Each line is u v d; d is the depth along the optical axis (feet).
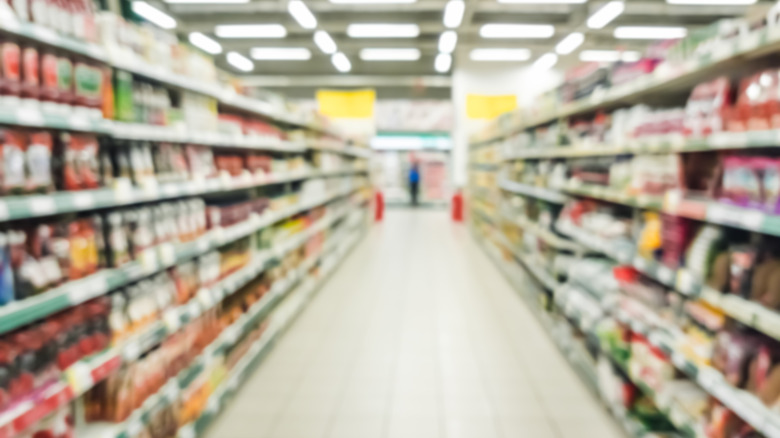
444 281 18.45
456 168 37.50
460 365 10.95
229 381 9.06
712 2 25.16
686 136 6.54
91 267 5.78
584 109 10.82
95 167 5.82
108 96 6.00
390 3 25.95
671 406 6.77
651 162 7.68
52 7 5.02
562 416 8.84
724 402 5.50
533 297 14.51
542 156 14.76
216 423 8.60
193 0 25.22
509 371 10.65
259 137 11.60
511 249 17.62
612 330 8.86
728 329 5.99
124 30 6.38
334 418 8.77
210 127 9.09
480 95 36.78
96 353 5.73
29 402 4.64
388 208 48.85
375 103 43.93
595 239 9.73
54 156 5.40
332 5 26.48
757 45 4.92
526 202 15.99
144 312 6.64
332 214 20.77
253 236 11.30
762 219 4.91
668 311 7.34
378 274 19.61
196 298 8.01
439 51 34.73
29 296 4.83
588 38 31.83
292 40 32.42
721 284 5.87
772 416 4.94
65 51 5.59
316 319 14.01
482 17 28.30
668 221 7.18
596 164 10.19
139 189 6.43
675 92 9.08
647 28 29.09
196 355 8.06
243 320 9.98
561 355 11.50
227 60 37.42
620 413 8.21
